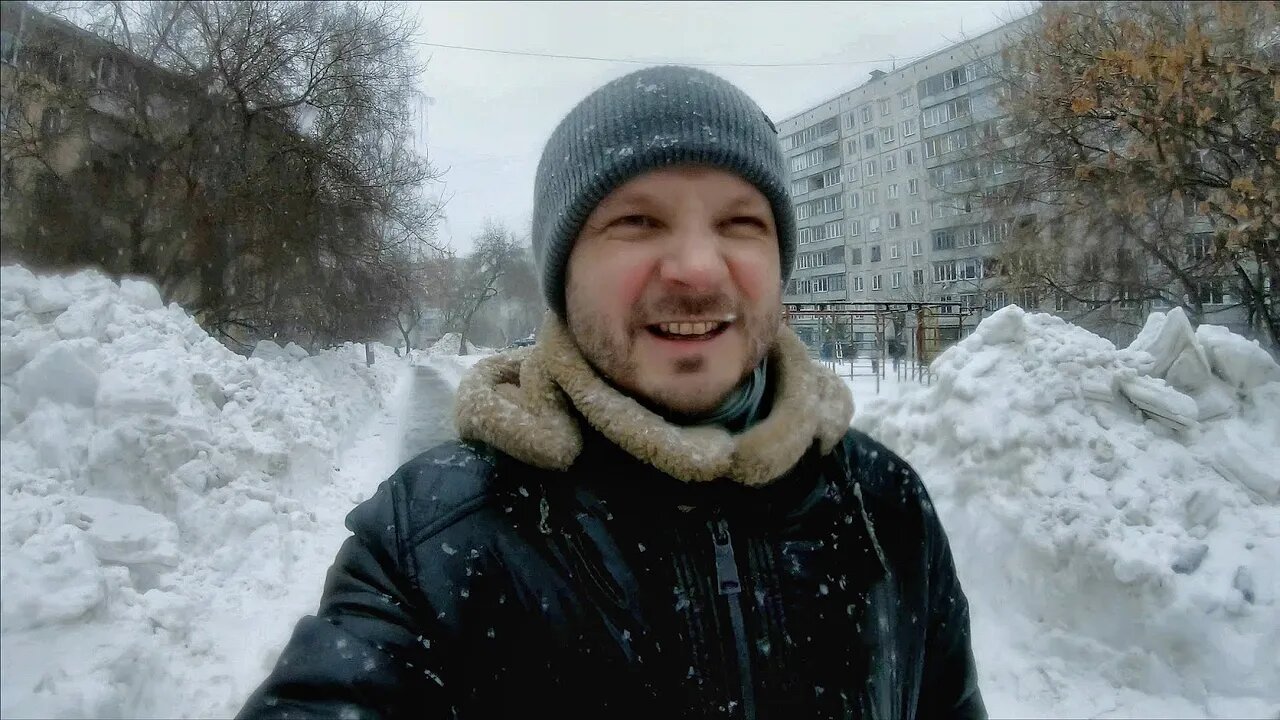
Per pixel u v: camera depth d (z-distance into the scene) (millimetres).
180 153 13586
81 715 3260
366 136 16531
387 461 9281
